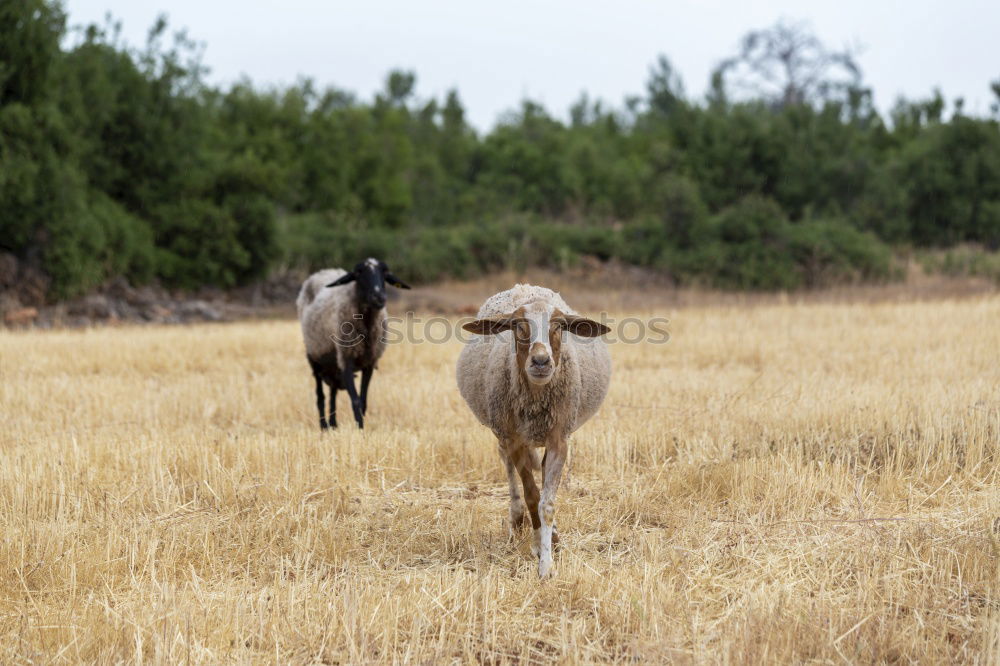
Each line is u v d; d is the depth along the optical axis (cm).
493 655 452
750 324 1806
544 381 534
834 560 557
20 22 2492
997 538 573
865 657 436
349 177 4031
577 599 516
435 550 607
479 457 809
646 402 1019
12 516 634
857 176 3794
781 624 461
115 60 2892
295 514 647
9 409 1048
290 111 3866
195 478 727
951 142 3819
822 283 3147
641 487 718
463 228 3709
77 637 452
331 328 1009
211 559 574
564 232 3544
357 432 861
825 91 5397
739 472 723
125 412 1026
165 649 433
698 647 446
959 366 1189
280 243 3014
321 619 476
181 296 2847
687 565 557
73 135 2583
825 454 782
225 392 1144
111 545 574
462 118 5750
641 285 3231
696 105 4000
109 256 2631
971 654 437
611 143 5419
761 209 3338
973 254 3406
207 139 3341
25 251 2483
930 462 764
